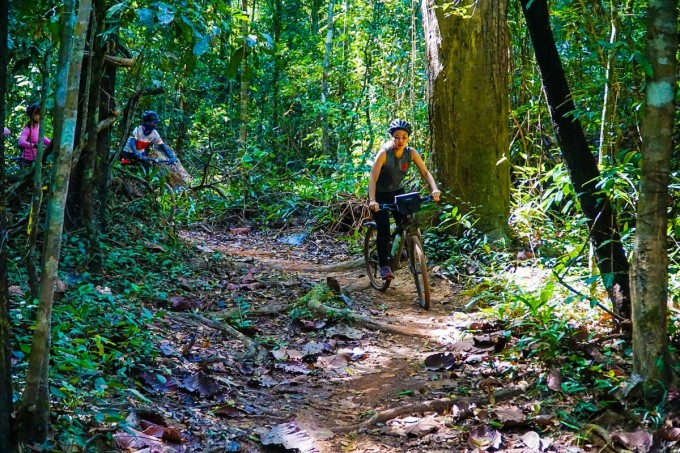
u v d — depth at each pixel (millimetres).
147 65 7402
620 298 4738
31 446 2836
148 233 7699
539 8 4434
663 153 3635
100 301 5164
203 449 3475
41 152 3504
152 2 4434
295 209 11492
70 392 3521
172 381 4254
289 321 6180
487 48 8273
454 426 3885
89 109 5996
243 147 15586
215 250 8844
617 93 5652
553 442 3570
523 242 8227
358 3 15578
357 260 8586
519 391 4215
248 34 4637
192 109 17391
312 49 19625
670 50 3568
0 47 2746
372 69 14547
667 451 3326
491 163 8305
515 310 5688
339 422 4094
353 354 5324
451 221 8391
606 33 6086
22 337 3916
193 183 12539
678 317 4848
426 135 10523
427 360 5000
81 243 5801
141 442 3307
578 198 4781
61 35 3090
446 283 7469
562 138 4656
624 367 4348
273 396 4457
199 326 5578
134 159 8461
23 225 5949
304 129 19453
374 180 6695
